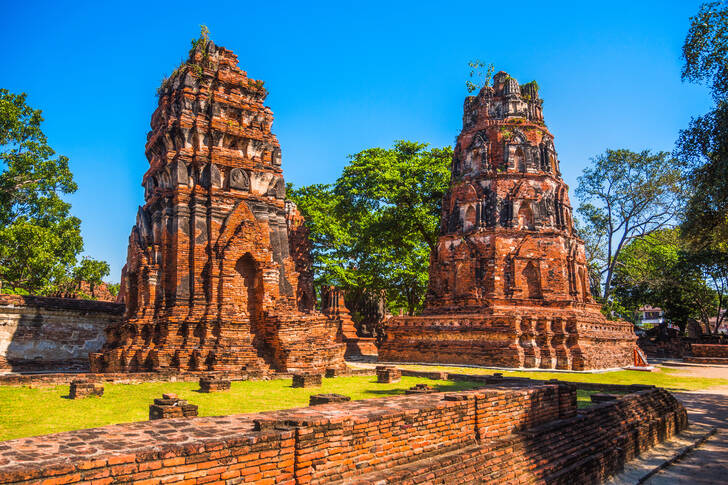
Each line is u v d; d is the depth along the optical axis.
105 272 41.62
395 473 8.67
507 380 18.83
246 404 15.25
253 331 24.78
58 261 38.81
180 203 24.45
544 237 38.41
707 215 21.83
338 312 51.25
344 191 52.88
